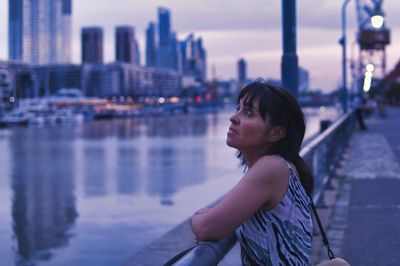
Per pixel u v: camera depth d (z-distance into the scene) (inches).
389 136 1066.1
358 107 1280.8
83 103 6299.2
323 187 360.8
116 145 1718.8
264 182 86.2
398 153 728.3
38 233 528.4
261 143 93.7
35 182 901.8
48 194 772.0
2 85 6215.6
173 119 4662.9
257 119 92.4
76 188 820.0
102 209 643.5
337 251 262.5
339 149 629.9
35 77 7391.7
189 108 7578.7
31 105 5654.5
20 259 441.1
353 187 454.0
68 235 514.3
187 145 1644.9
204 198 707.4
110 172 1011.3
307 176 97.0
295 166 96.5
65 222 573.9
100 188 812.0
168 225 548.4
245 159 105.9
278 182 87.0
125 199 707.4
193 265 76.6
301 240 88.3
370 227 312.3
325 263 96.8
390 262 246.7
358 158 676.7
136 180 888.9
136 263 209.8
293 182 89.5
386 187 450.9
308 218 90.4
